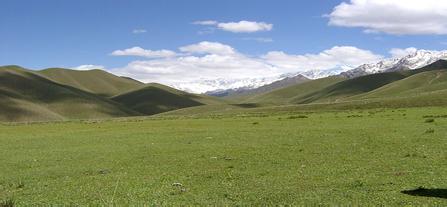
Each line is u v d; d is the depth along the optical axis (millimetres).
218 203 23078
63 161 42562
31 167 39406
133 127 89562
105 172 34906
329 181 28000
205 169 34719
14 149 54281
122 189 27609
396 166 32656
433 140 47625
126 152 47875
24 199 25781
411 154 38312
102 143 58625
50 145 58094
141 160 41250
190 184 28797
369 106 161250
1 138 71062
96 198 25297
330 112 130500
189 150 47656
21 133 82125
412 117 84750
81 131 82625
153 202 23562
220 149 47406
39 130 90000
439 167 31484
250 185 27719
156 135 68000
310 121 87000
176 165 37406
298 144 49062
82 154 47406
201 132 70688
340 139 52500
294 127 73562
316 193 24609
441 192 23922
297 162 36438
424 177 28062
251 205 22422
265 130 69750
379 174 29750
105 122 122188
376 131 60219
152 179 31016
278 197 23922
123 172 34812
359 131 61344
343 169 32156
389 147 43531
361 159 36688
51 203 24359
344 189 25453
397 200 22391
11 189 29406
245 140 55844
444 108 118688
